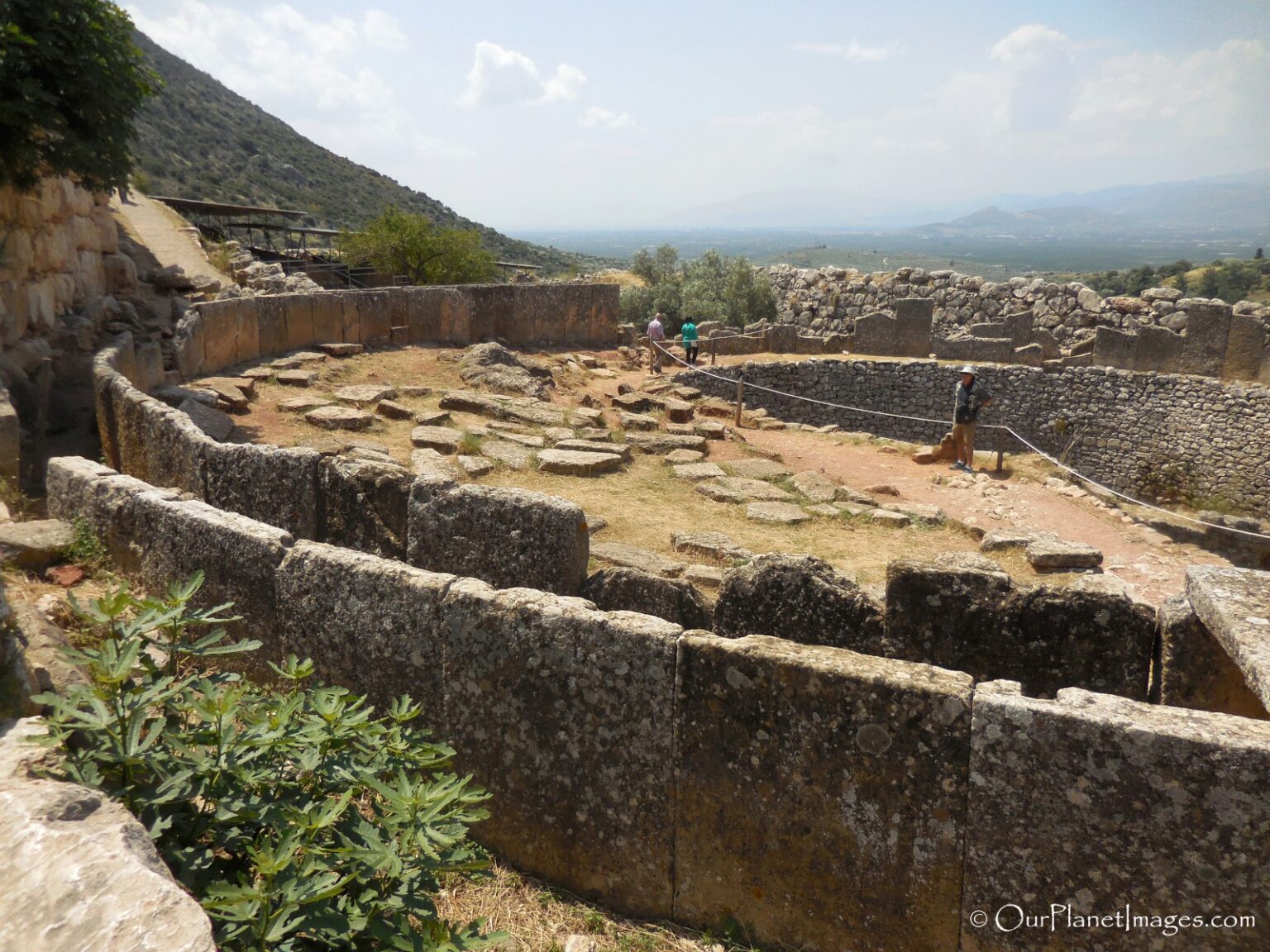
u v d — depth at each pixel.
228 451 6.52
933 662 4.23
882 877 3.06
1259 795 2.52
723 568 8.25
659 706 3.39
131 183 28.08
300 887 2.44
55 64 10.52
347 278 33.62
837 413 24.02
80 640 4.55
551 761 3.65
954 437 14.52
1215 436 21.59
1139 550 10.57
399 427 12.88
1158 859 2.66
